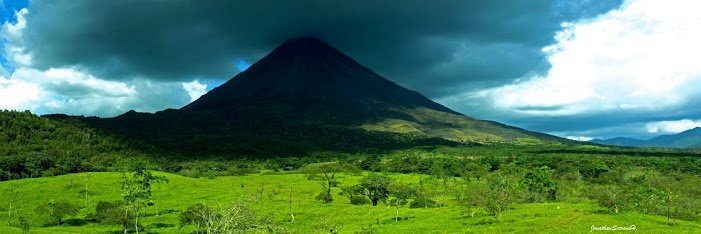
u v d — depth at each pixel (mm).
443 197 141250
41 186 147250
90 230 98875
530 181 136875
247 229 52406
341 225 93875
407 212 107875
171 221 107375
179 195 142750
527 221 82312
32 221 106438
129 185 111125
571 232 70875
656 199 97750
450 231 79250
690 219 91688
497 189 119875
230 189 155000
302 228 92625
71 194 138625
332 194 147875
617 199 94688
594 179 185750
